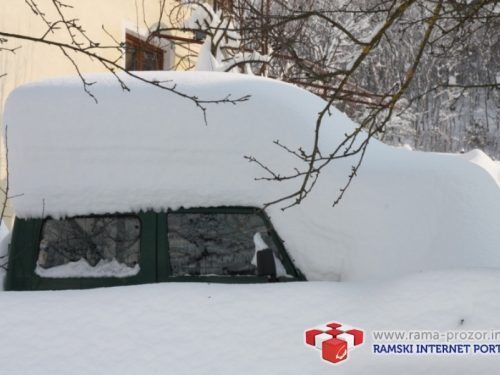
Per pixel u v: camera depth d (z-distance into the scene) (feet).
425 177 8.91
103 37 28.04
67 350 6.91
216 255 8.79
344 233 8.38
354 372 6.61
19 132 9.29
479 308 6.72
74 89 9.50
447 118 81.61
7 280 8.96
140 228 8.92
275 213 8.79
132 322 7.06
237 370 6.64
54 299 7.41
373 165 9.16
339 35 38.81
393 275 7.93
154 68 32.96
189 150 9.01
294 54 9.14
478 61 64.54
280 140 9.05
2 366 6.83
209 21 23.67
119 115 9.20
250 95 9.34
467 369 6.53
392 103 7.82
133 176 8.96
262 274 8.15
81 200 8.98
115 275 8.79
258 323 6.94
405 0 7.52
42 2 24.29
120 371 6.73
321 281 7.93
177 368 6.70
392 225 8.28
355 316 6.89
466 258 7.95
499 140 85.05
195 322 7.00
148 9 31.65
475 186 8.97
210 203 8.91
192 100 9.25
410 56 62.95
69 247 9.00
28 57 23.58
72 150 9.11
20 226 9.09
